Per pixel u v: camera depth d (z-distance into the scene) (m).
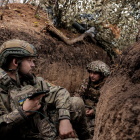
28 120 1.15
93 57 4.03
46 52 2.71
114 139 0.49
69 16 3.82
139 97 0.52
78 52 3.55
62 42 3.28
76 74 3.37
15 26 2.49
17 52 1.17
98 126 0.70
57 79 2.86
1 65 1.22
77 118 1.67
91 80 2.58
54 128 1.39
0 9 2.85
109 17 4.08
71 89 3.28
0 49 1.22
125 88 0.64
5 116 1.03
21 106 1.06
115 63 1.10
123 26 4.12
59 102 1.39
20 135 1.17
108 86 0.86
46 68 2.62
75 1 3.70
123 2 3.94
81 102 1.69
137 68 0.68
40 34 2.78
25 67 1.25
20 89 1.18
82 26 4.17
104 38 4.38
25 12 3.24
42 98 1.35
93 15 4.09
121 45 4.31
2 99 1.12
